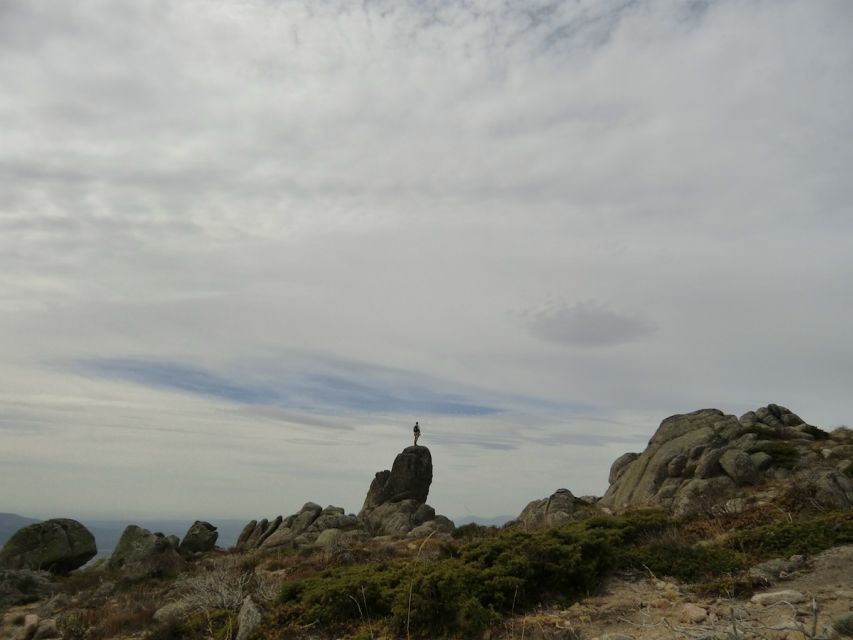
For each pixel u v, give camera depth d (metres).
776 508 16.38
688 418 29.91
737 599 10.12
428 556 15.78
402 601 10.20
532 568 11.52
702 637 7.34
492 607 10.36
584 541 12.50
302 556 24.20
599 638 8.47
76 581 25.39
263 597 12.89
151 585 21.47
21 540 29.52
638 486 26.50
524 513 27.17
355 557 19.92
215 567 22.14
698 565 12.10
